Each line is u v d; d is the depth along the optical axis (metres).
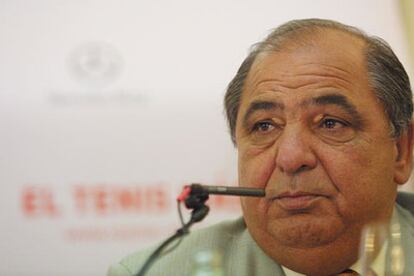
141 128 5.25
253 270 3.69
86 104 5.28
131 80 5.30
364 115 3.53
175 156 5.22
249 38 5.28
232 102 3.76
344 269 3.60
